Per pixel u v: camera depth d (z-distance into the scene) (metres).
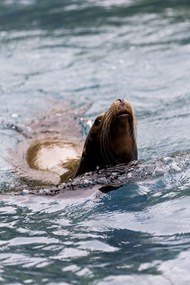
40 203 27.73
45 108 41.09
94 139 29.75
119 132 28.72
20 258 22.69
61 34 54.91
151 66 46.06
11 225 25.75
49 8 64.19
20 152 35.53
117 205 26.58
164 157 30.75
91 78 44.97
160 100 40.03
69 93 42.97
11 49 51.72
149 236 23.55
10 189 29.83
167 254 22.00
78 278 20.84
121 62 47.41
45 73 46.50
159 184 28.14
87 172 29.92
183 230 23.80
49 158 33.66
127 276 20.70
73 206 26.98
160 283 20.17
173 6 61.56
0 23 59.91
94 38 53.19
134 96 41.19
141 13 59.94
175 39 51.31
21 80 45.44
